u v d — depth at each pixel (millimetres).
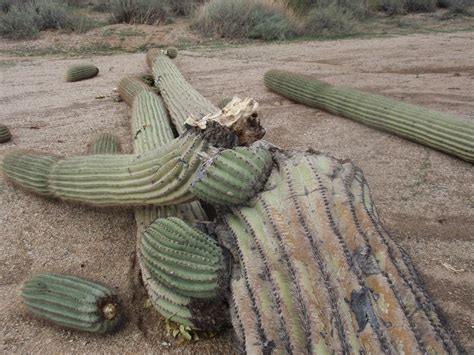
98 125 5566
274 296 2129
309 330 1957
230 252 2482
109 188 3199
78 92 6957
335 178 2553
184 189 2723
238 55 9305
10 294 3000
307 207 2350
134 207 3393
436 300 2865
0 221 3701
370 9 14758
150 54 7914
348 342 1861
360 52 9320
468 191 3996
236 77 7488
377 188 4070
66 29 11188
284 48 10086
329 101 5715
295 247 2223
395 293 1972
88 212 3785
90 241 3467
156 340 2635
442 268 3135
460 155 4438
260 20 11531
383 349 1804
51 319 2625
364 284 2020
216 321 2521
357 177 2717
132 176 3051
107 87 7160
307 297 2039
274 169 2719
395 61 8414
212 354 2533
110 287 2818
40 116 5957
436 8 15719
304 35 11898
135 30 11391
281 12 12141
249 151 2646
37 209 3840
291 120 5602
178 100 4969
